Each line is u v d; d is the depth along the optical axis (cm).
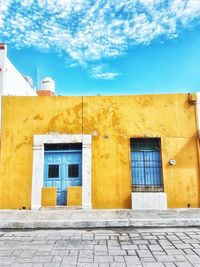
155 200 970
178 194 988
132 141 1040
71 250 571
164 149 1016
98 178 998
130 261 502
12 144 1024
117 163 1009
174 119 1035
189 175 999
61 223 779
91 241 637
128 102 1046
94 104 1045
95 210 948
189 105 1045
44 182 1019
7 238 672
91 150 1016
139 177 1013
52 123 1035
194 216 829
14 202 986
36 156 1012
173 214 865
